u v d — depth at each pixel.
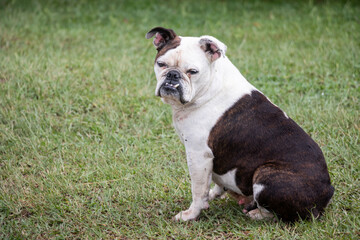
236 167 6.14
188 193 7.18
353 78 11.02
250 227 6.19
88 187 7.33
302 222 5.95
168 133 9.10
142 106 9.98
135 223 6.44
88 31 15.16
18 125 8.97
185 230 6.09
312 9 17.00
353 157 7.84
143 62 12.41
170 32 6.06
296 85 10.79
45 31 14.87
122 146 8.53
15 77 10.55
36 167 7.86
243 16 17.02
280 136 6.05
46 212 6.66
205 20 16.50
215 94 6.07
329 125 8.84
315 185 5.88
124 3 18.39
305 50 13.07
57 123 9.19
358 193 6.91
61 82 10.56
